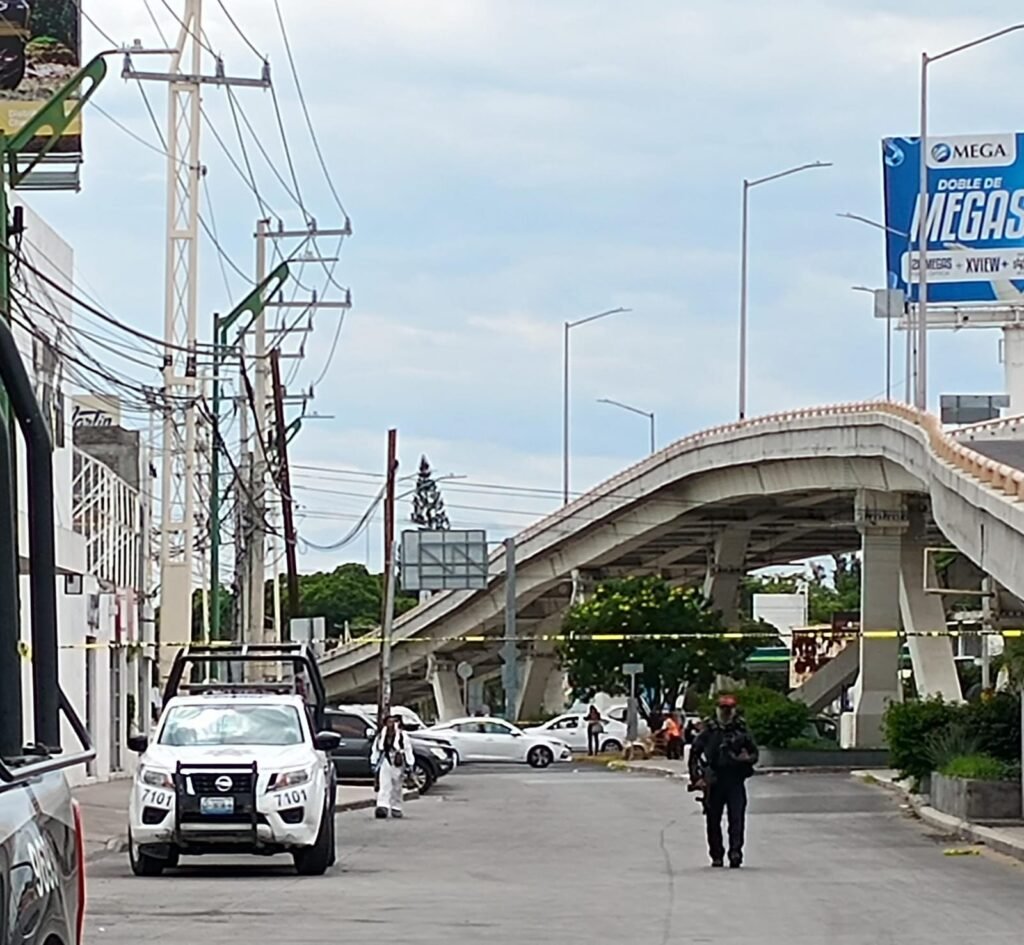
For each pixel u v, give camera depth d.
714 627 77.06
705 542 83.12
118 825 29.77
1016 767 31.39
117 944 14.69
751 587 144.12
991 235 85.62
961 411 90.25
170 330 40.66
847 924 16.61
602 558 83.19
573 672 77.12
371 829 31.70
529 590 86.50
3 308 21.58
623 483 77.88
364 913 17.25
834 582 153.00
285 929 15.83
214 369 46.56
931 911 17.80
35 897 5.65
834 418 62.28
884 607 63.00
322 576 143.00
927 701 37.81
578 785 49.84
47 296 35.28
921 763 35.59
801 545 86.44
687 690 78.62
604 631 76.19
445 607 90.25
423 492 157.88
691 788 23.62
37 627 6.05
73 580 41.25
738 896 19.28
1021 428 57.84
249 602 47.56
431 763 45.91
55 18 48.53
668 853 25.95
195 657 26.03
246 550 47.91
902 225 86.38
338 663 99.44
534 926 16.19
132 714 50.56
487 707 115.25
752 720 55.94
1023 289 85.12
